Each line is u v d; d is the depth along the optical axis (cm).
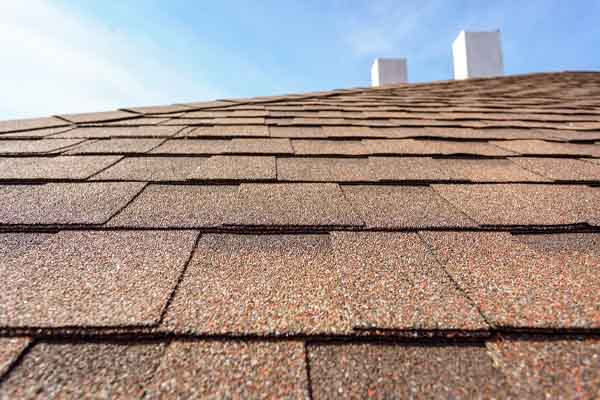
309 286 103
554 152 252
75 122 325
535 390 73
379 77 1034
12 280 100
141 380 73
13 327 83
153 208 150
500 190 181
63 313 87
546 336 86
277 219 142
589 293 101
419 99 548
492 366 79
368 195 173
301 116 392
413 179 193
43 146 243
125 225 134
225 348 81
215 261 114
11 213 139
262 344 82
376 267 113
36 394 69
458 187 185
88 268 107
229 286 101
